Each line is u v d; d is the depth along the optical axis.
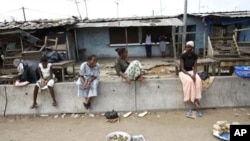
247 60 8.42
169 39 16.34
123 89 6.33
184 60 6.30
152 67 11.77
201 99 6.36
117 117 6.00
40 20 16.14
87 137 5.06
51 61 9.15
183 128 5.32
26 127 5.70
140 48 16.62
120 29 16.50
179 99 6.36
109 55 16.92
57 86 6.32
